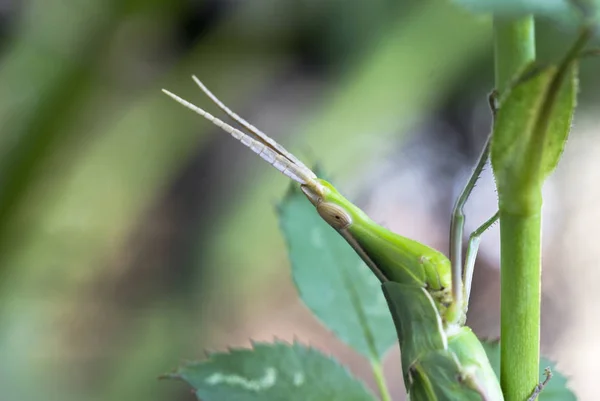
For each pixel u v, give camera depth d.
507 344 0.19
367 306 0.21
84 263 0.44
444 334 0.20
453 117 0.47
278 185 0.47
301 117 0.50
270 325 0.45
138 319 0.44
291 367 0.20
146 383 0.41
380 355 0.21
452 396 0.20
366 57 0.46
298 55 0.49
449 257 0.20
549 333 0.42
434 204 0.47
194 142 0.48
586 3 0.16
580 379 0.40
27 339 0.39
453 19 0.43
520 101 0.18
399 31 0.45
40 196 0.37
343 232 0.20
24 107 0.35
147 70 0.46
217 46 0.48
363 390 0.20
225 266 0.46
